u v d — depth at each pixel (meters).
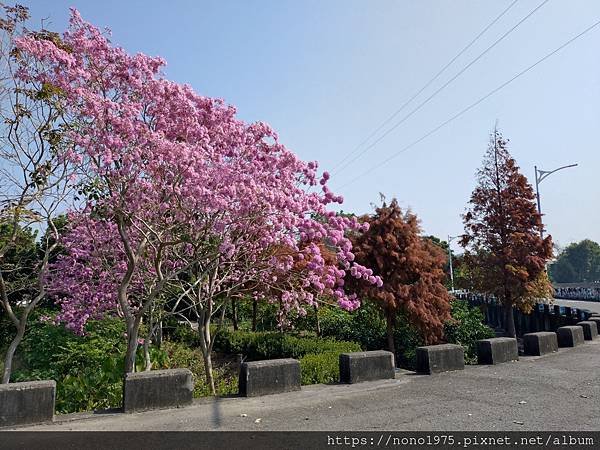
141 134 7.13
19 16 7.20
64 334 12.29
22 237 9.39
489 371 7.94
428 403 5.92
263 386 6.45
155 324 10.22
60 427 5.05
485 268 17.66
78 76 7.42
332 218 8.98
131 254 7.63
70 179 7.55
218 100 8.80
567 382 6.99
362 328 15.41
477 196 18.20
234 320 18.09
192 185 7.12
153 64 8.11
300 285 9.85
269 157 8.60
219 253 7.69
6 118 7.28
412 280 13.34
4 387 5.06
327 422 5.15
